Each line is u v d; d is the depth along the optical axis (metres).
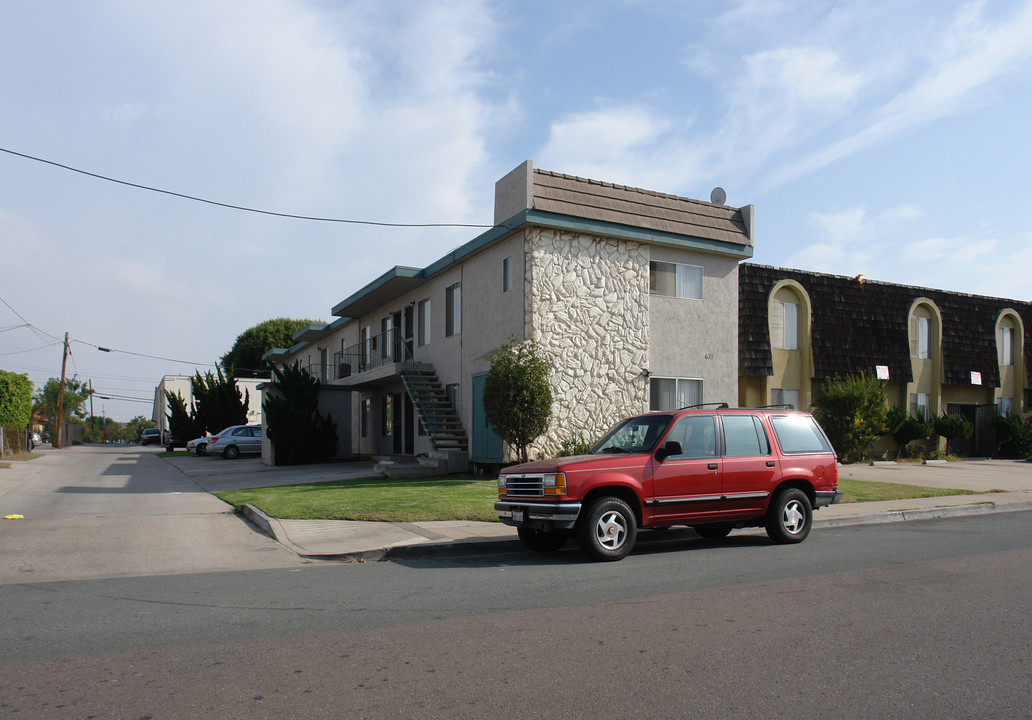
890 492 15.95
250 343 64.44
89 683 4.71
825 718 4.12
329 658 5.21
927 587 7.40
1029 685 4.63
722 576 8.05
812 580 7.79
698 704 4.32
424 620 6.24
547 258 18.27
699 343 20.55
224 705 4.33
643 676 4.80
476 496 14.29
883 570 8.31
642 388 19.31
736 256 21.17
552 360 17.98
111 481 21.38
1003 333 30.62
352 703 4.35
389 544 10.00
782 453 10.42
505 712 4.21
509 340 18.64
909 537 10.94
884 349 26.00
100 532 11.61
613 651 5.32
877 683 4.66
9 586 7.80
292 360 45.47
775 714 4.18
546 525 9.07
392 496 14.33
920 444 27.52
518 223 17.94
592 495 9.23
